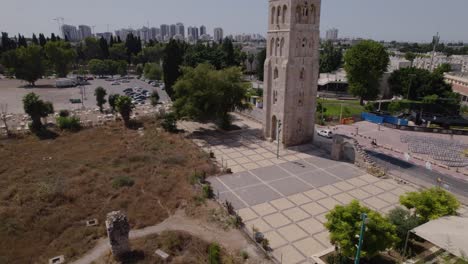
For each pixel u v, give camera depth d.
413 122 81.75
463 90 104.81
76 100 103.25
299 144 61.66
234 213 36.72
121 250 28.73
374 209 38.16
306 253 30.38
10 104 98.88
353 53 96.62
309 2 54.22
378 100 102.75
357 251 24.28
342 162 53.22
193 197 39.53
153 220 34.69
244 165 51.84
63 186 41.47
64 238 31.77
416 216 31.58
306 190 43.25
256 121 78.31
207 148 59.72
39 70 136.38
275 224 35.22
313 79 59.03
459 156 57.44
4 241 30.98
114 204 37.94
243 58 182.38
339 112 90.19
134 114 82.56
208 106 66.25
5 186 42.47
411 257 28.36
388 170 49.88
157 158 52.56
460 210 37.62
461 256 22.30
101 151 56.50
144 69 159.25
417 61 182.12
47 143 60.91
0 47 168.38
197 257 28.89
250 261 29.00
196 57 120.12
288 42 54.12
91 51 195.62
